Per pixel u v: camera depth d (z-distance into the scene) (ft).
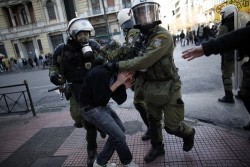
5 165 11.30
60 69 9.78
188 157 9.55
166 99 8.00
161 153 9.75
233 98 15.44
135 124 13.57
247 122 12.21
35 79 49.52
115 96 8.06
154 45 7.32
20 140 14.08
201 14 115.44
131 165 8.19
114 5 97.55
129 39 9.70
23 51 110.73
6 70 99.04
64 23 102.27
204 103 15.61
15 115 19.97
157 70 7.95
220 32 14.02
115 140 7.86
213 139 10.66
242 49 6.80
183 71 28.89
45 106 22.18
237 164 8.75
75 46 9.20
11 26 109.81
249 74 8.67
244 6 17.04
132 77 8.00
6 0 104.58
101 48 9.49
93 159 9.87
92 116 7.91
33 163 11.06
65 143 12.67
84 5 98.17
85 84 7.86
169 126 8.57
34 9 103.24
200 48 6.31
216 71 26.09
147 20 7.58
